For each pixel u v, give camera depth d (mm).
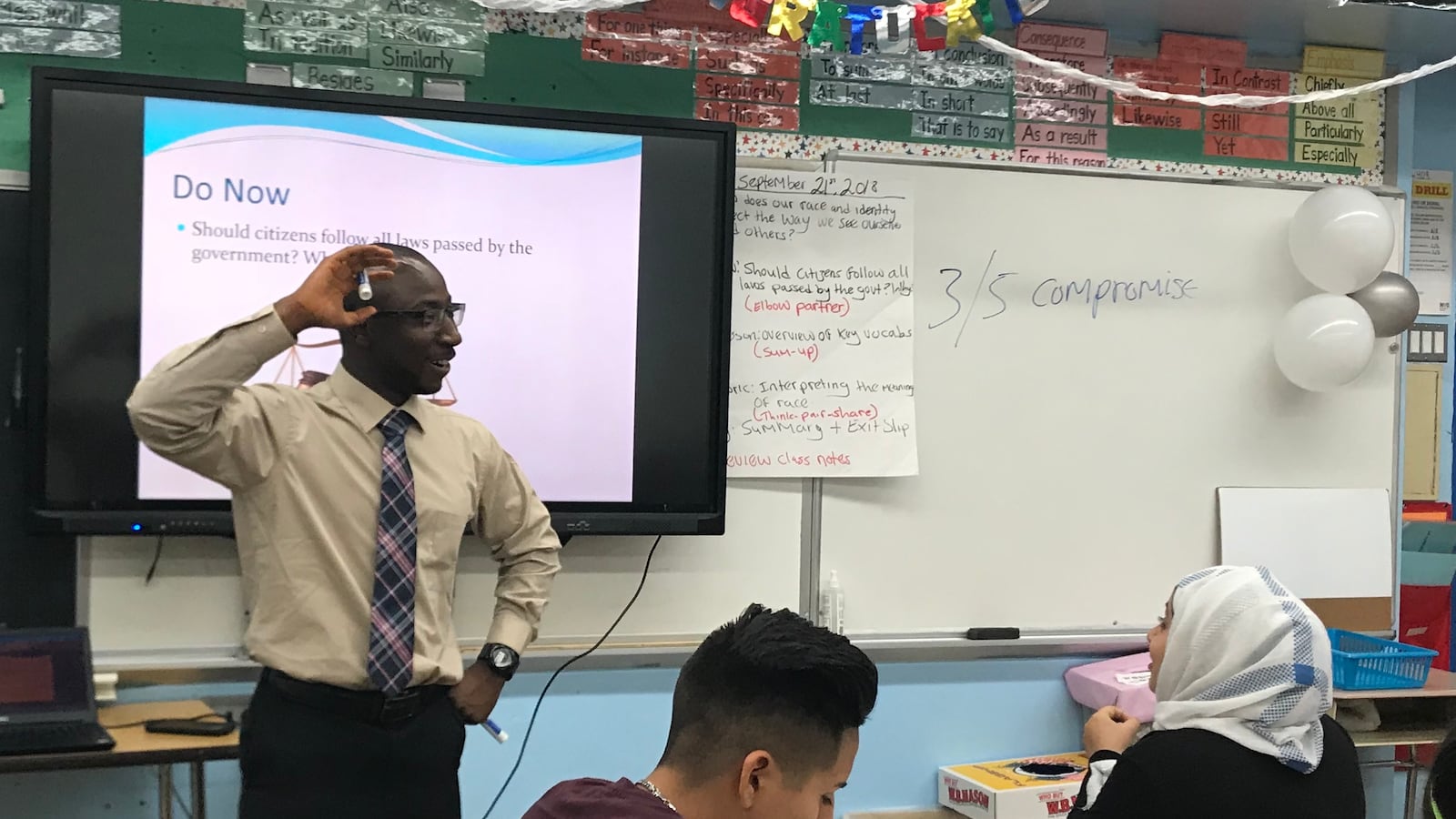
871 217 2801
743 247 2719
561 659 2619
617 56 2689
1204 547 3027
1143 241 2982
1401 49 3148
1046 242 2924
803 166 2750
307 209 2404
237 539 1860
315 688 1754
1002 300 2898
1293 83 3105
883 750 2842
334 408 1834
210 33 2471
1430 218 3352
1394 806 3160
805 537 2777
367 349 1845
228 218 2363
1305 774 1631
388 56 2555
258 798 1749
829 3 2145
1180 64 3035
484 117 2488
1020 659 2922
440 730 1843
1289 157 3102
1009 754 2920
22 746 1897
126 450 2295
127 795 2430
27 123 2387
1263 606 1699
